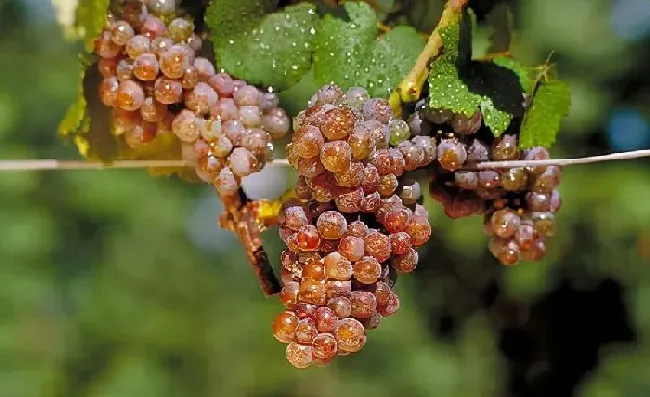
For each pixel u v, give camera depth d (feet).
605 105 7.33
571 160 2.94
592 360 6.98
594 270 6.99
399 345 8.86
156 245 11.98
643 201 7.03
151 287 11.69
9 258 10.62
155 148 3.22
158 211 12.05
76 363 10.90
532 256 3.06
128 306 11.39
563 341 7.04
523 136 2.94
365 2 3.12
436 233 7.04
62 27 3.37
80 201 11.62
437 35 2.87
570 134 7.23
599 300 7.04
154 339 11.09
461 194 3.00
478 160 2.92
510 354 7.23
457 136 2.89
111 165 3.23
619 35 7.35
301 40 2.99
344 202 2.64
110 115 3.16
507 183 2.94
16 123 11.50
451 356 8.46
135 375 10.52
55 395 10.44
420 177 2.99
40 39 12.28
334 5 3.01
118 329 11.17
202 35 3.03
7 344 10.25
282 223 2.71
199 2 3.04
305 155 2.61
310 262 2.65
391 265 2.71
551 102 2.98
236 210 2.96
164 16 2.96
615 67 7.39
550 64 3.00
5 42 12.16
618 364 6.89
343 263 2.63
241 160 2.92
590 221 7.07
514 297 7.13
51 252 11.23
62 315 11.34
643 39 7.37
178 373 11.03
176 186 12.14
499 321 7.26
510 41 3.30
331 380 10.02
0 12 12.13
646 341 6.95
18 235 10.69
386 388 8.96
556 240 6.95
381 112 2.70
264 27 2.99
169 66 2.90
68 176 11.64
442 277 7.45
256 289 11.87
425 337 8.71
